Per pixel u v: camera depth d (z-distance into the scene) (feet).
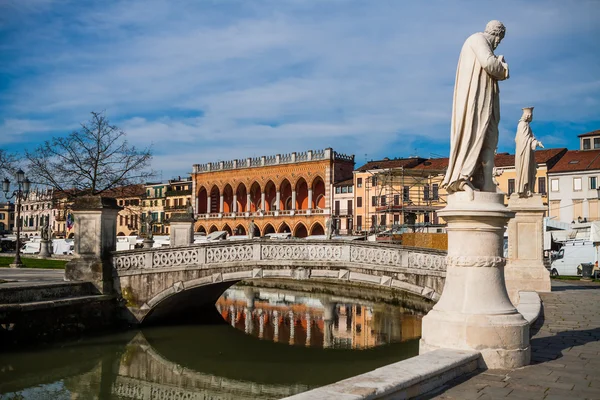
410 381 19.22
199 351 75.46
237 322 98.48
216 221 322.75
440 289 70.18
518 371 23.82
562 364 25.30
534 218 62.28
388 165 253.44
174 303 90.48
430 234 138.00
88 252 84.84
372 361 70.13
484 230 25.49
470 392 20.47
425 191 216.74
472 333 24.47
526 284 62.18
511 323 24.71
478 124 26.03
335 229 273.33
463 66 26.45
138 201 354.54
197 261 83.56
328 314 108.47
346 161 287.28
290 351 75.31
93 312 80.74
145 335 82.53
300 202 301.02
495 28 26.96
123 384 60.23
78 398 54.13
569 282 91.09
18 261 122.42
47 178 138.10
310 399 16.29
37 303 70.85
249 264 82.02
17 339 68.74
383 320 100.99
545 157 220.02
